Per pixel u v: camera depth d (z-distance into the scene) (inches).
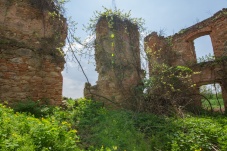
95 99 366.0
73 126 231.1
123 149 188.4
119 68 381.7
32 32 315.6
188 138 201.0
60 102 311.6
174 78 415.8
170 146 196.9
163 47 537.0
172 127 233.8
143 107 334.0
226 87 407.5
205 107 470.3
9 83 277.3
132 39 408.8
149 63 425.4
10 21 299.9
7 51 284.5
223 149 180.7
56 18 342.3
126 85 378.3
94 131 222.1
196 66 448.1
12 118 177.9
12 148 128.3
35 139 145.5
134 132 225.8
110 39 390.6
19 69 288.7
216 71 419.8
